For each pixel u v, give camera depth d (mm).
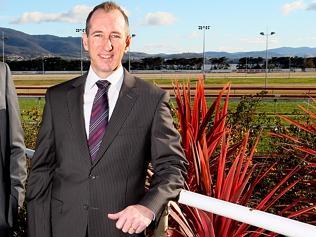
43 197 2133
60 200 2059
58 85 2172
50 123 2107
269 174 4414
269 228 1706
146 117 2029
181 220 2619
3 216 2389
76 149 2031
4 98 2377
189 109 3758
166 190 1865
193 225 2785
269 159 4867
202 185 2957
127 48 2150
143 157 2045
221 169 2846
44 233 2111
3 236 2414
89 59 2123
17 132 2420
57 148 2090
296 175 4398
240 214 1784
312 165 3729
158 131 2021
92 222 1998
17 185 2412
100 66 2059
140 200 1984
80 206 2010
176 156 2012
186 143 3363
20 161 2424
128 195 2004
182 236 2676
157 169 1987
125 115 2014
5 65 2441
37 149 2123
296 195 4215
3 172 2375
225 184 2793
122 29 2076
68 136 2053
